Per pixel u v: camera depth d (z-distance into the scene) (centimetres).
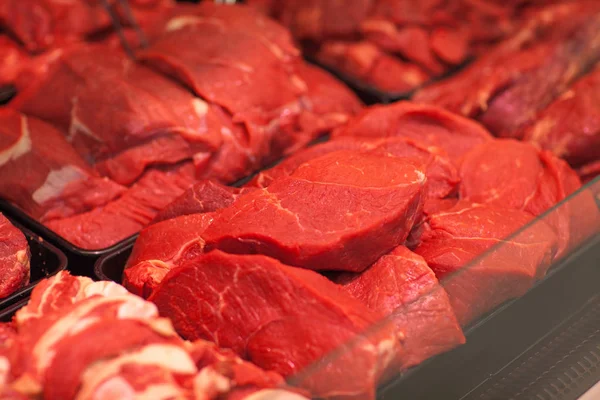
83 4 105
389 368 60
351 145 78
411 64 112
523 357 70
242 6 96
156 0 112
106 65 86
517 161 80
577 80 97
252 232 63
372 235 64
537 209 78
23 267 70
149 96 82
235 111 83
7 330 61
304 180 67
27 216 78
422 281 65
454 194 78
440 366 64
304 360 59
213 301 62
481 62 105
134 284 67
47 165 80
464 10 113
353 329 59
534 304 70
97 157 83
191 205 73
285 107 87
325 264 64
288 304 60
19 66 100
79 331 56
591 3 106
